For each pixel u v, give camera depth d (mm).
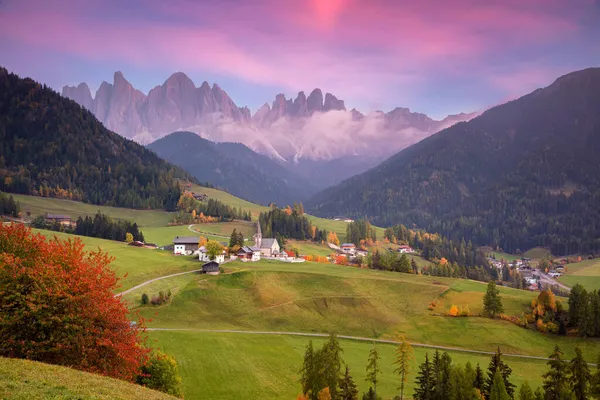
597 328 128125
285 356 99812
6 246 43438
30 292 39875
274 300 144375
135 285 139375
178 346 94875
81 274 41969
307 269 182500
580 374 77812
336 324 134250
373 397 76750
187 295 139750
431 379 80000
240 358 93500
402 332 131875
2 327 37969
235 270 165875
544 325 133625
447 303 153000
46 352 39656
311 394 73750
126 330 43812
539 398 76625
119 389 36312
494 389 74000
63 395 31297
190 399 71562
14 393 29516
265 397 75688
